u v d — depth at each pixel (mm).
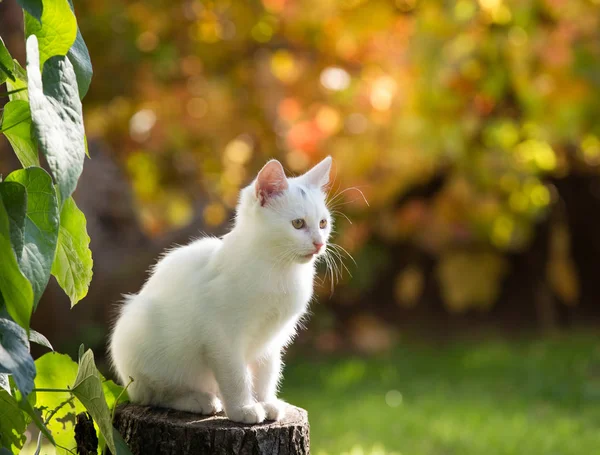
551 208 10188
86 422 3137
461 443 5816
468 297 9680
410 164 8078
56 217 2283
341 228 9062
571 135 7754
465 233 9008
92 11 7516
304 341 9586
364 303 10633
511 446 5703
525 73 7441
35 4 2115
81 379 2723
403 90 7598
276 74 8367
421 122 7586
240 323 3115
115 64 7695
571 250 10688
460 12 7168
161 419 3080
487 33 7441
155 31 8031
